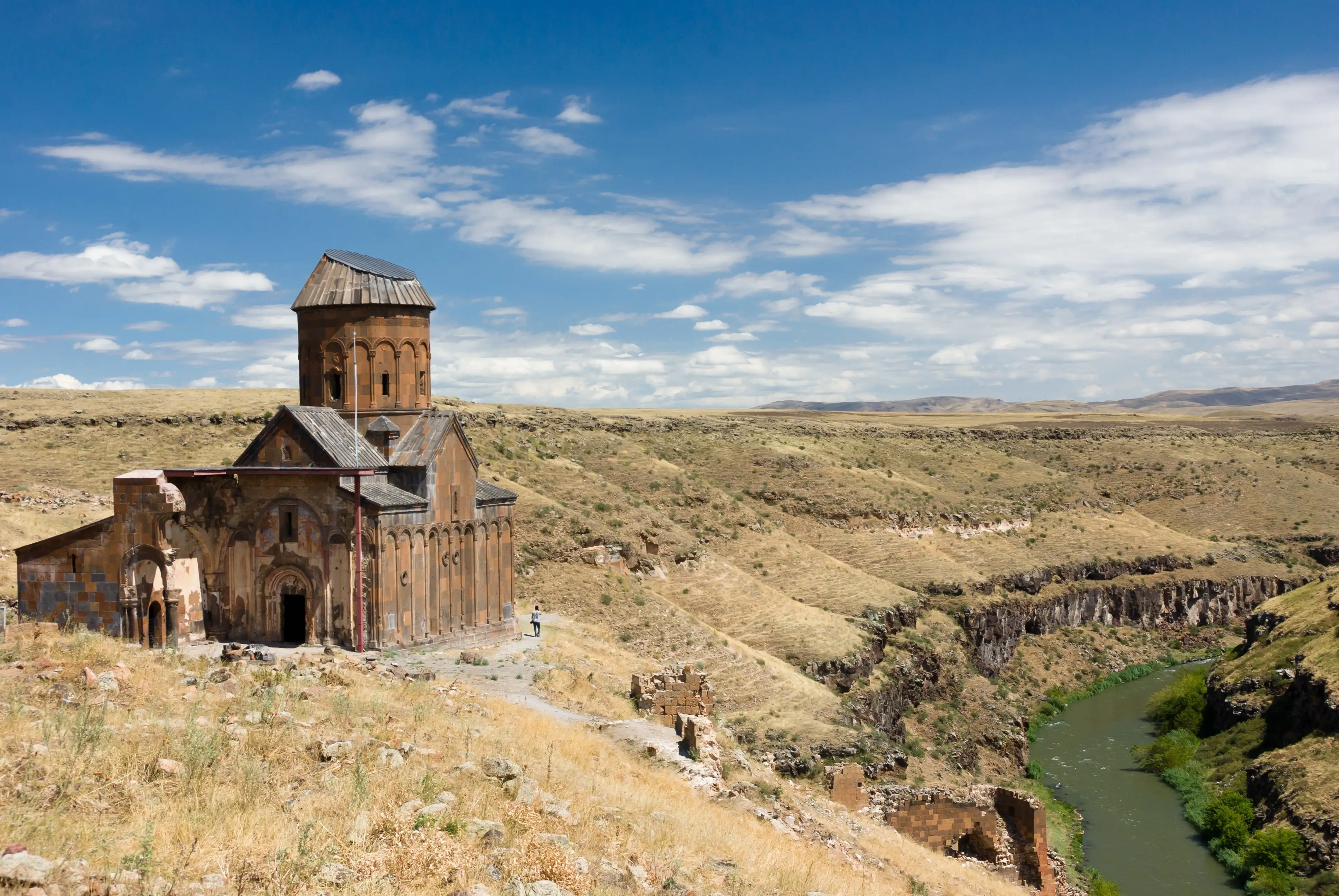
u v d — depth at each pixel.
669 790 22.94
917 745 68.19
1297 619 80.88
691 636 63.19
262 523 39.53
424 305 46.62
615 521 79.38
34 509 55.94
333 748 16.84
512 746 21.34
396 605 40.19
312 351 45.94
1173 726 78.88
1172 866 52.59
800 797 30.94
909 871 27.11
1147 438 181.75
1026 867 36.12
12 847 10.86
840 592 86.50
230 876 11.55
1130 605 114.25
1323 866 48.19
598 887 14.09
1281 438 186.12
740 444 127.44
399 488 42.22
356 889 11.74
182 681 20.05
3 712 15.79
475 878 12.84
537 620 47.50
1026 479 145.38
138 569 32.25
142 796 13.45
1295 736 63.19
